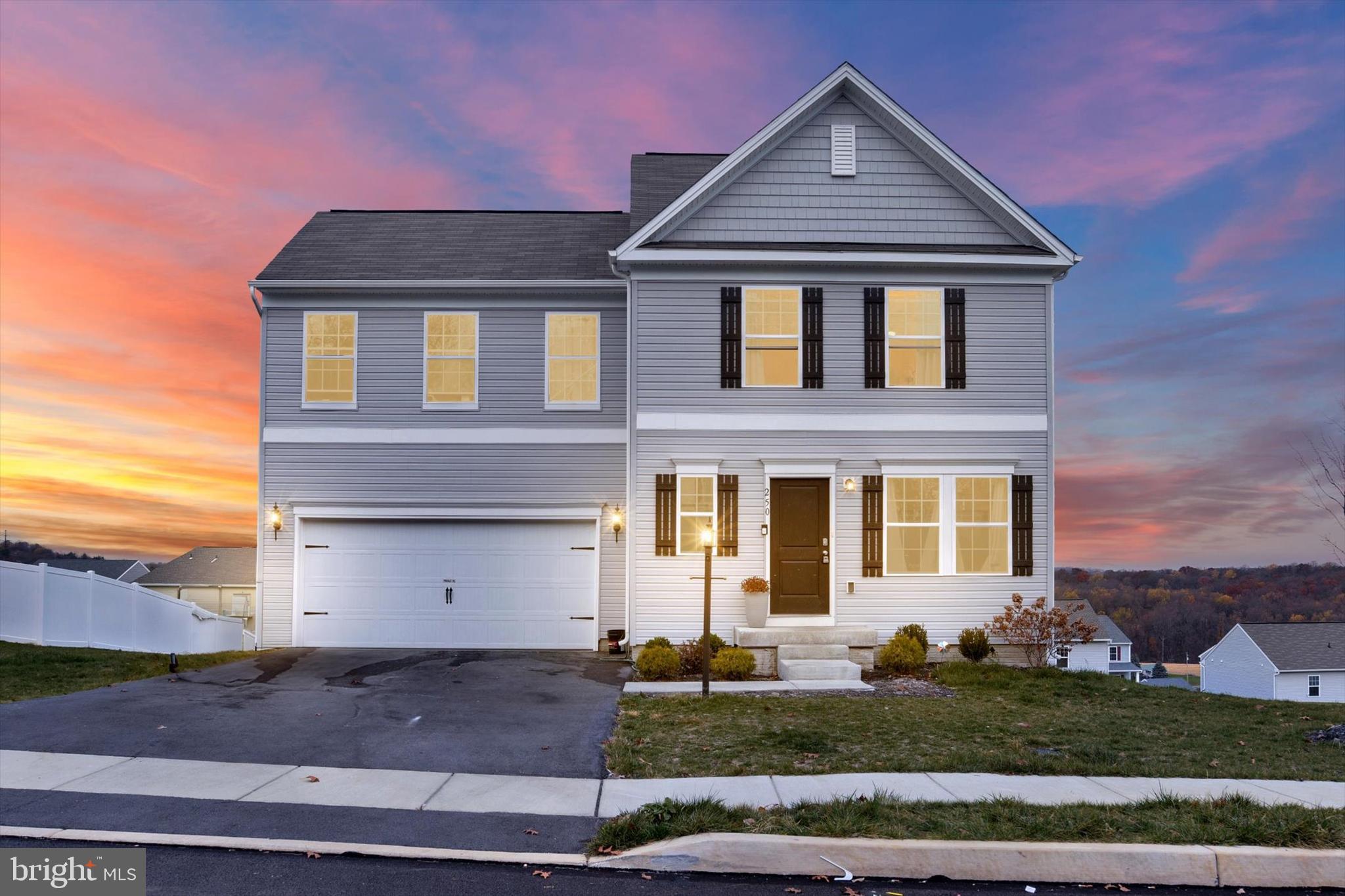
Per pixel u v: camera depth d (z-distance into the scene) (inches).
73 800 285.4
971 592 598.9
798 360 605.0
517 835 261.3
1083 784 308.7
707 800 277.4
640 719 416.5
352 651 640.4
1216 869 239.0
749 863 241.8
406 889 225.1
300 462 663.8
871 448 602.2
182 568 1077.1
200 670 544.4
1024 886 236.1
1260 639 1349.7
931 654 593.3
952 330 608.4
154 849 247.9
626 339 673.0
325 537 664.4
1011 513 601.9
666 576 590.6
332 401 665.6
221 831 259.9
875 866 240.4
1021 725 411.8
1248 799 285.7
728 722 409.7
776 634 568.4
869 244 610.9
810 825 256.7
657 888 230.2
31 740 357.4
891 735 386.0
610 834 254.2
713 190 615.2
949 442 604.4
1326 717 442.6
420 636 658.2
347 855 246.1
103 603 650.2
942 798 289.4
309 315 669.3
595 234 754.8
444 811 281.7
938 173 622.8
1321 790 306.2
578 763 338.3
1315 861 240.2
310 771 322.7
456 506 661.3
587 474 666.2
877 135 624.1
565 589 663.1
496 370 669.3
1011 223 616.4
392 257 703.7
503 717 418.9
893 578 597.0
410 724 402.0
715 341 602.2
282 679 519.5
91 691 466.6
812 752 353.7
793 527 600.4
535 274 677.9
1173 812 272.1
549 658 616.7
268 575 658.2
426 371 669.3
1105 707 465.4
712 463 596.4
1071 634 581.6
